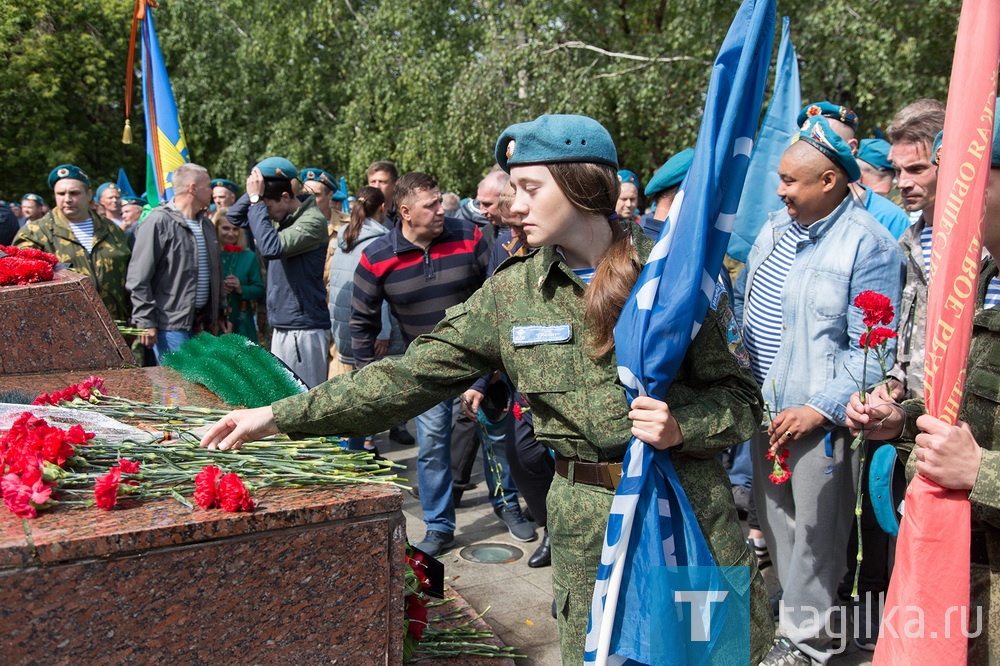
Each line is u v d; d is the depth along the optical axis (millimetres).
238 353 3223
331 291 5191
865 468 3125
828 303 2895
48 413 2377
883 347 2398
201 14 22281
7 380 3404
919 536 1721
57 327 3707
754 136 1886
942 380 1688
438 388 1999
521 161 1833
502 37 13258
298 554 1789
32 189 20922
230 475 1778
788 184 2955
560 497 1953
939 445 1663
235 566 1732
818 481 2889
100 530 1624
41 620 1578
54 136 20719
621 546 1781
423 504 4273
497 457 4496
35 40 20094
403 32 16906
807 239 3006
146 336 5277
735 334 1986
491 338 1964
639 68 12453
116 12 21203
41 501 1698
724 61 1859
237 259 7125
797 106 4332
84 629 1614
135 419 2510
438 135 15453
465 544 4359
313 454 2133
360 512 1842
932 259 1717
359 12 20219
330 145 20594
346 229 5129
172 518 1695
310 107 21562
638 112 13219
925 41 10812
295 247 5016
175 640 1696
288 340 5250
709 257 1832
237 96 22812
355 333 4387
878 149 4922
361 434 2027
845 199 2979
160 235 5277
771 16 1854
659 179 3496
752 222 4297
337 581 1836
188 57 22609
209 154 24703
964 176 1667
